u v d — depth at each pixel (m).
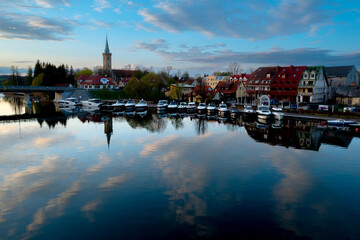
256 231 16.47
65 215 18.41
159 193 21.69
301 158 31.02
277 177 25.03
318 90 78.31
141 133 46.19
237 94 99.25
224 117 67.75
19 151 34.38
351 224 17.19
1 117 67.06
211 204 19.83
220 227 16.91
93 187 22.94
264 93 85.75
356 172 26.36
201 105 81.50
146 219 17.84
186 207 19.39
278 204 19.80
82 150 34.78
